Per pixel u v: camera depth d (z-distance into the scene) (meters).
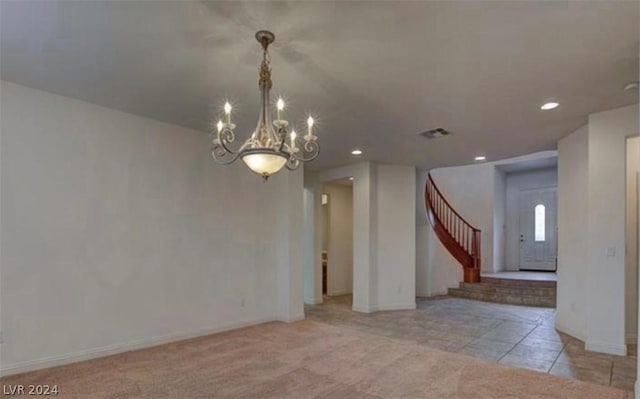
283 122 2.56
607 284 3.97
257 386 3.10
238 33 2.49
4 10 2.23
